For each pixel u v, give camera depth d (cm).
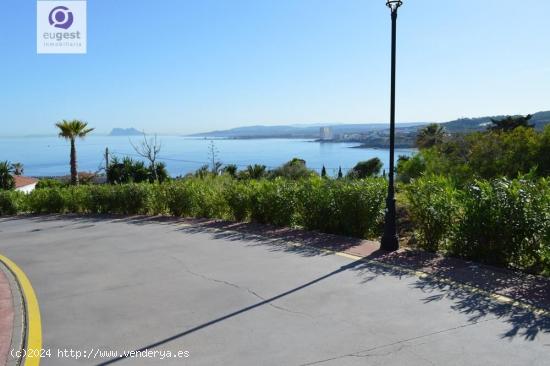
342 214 1045
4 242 1236
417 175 1686
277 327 526
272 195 1240
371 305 584
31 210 2264
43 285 742
